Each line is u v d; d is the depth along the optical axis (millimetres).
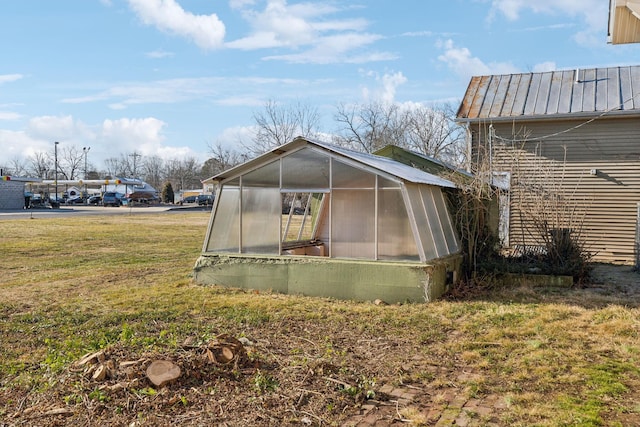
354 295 9141
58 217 35719
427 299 8734
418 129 41250
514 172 14211
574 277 10680
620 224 14664
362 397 4773
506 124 15672
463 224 11383
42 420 4129
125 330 6555
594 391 4844
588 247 13680
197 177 97250
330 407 4496
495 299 9164
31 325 7383
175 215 41312
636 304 8672
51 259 15305
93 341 6250
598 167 14828
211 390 4668
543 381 5145
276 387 4836
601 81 15641
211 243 10555
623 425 4129
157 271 12859
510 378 5281
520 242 12984
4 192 48031
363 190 9406
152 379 4676
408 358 5949
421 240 9047
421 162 14320
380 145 41531
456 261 10406
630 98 14102
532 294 9516
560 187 13773
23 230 24734
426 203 9930
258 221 10133
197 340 5996
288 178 9898
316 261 9445
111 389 4527
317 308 8406
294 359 5688
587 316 7785
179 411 4309
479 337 6762
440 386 5105
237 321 7523
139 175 101125
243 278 10070
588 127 14898
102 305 8734
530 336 6797
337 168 9516
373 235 9344
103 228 27234
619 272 12539
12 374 5250
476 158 15875
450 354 6090
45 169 90438
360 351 6207
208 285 10391
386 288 8953
